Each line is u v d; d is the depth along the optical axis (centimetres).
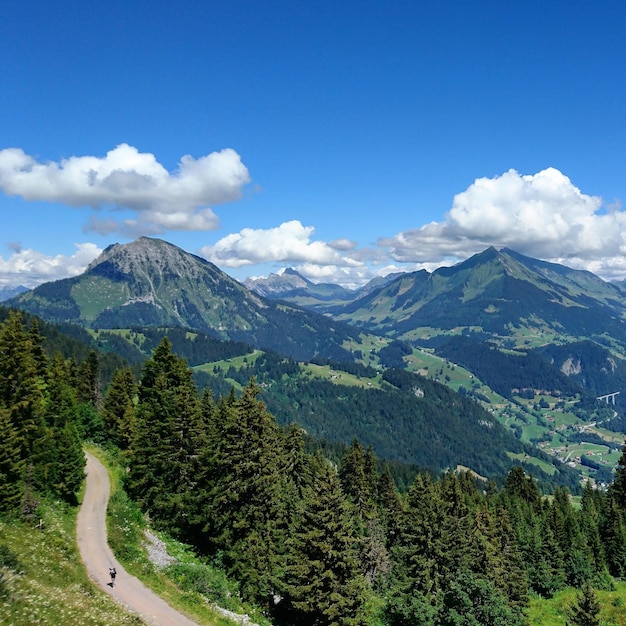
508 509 9519
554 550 8062
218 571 4656
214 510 4691
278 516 4619
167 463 5534
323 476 4131
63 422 6431
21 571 2834
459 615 4309
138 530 5184
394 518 7250
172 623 3431
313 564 3850
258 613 4231
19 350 5541
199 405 6322
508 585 6062
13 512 4188
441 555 5238
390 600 5006
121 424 8044
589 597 5459
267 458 4672
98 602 3145
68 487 5481
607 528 9519
